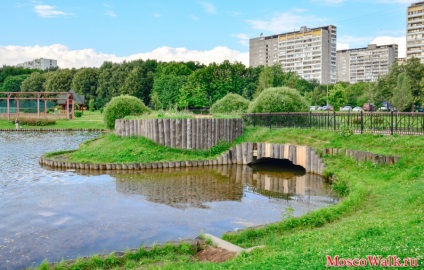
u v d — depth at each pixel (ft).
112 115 130.93
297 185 71.10
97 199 60.80
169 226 47.98
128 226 47.98
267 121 105.70
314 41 535.19
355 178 64.18
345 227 38.55
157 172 83.97
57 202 58.95
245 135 101.14
